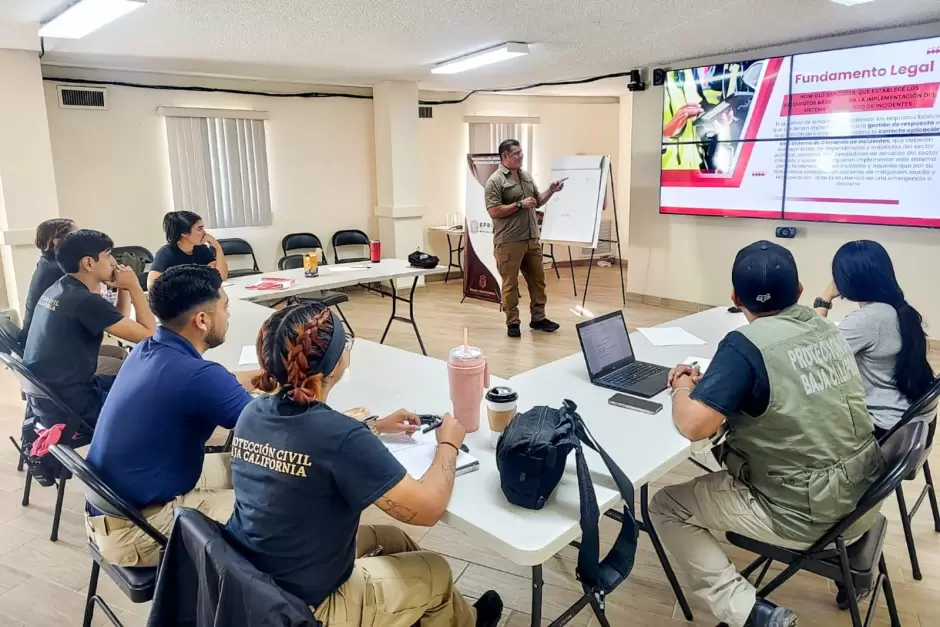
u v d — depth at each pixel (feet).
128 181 19.08
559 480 4.60
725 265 18.72
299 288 13.00
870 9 12.82
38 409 7.84
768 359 5.03
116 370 9.97
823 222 16.38
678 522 5.89
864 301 7.12
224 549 3.78
